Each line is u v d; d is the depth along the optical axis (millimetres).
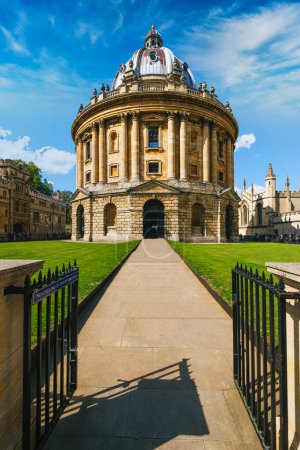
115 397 3805
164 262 15500
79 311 6977
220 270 12289
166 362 4785
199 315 7102
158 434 3143
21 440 2680
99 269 12352
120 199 37812
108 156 40688
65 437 3088
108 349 5273
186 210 37250
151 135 39750
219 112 42094
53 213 75375
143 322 6641
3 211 53875
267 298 7871
